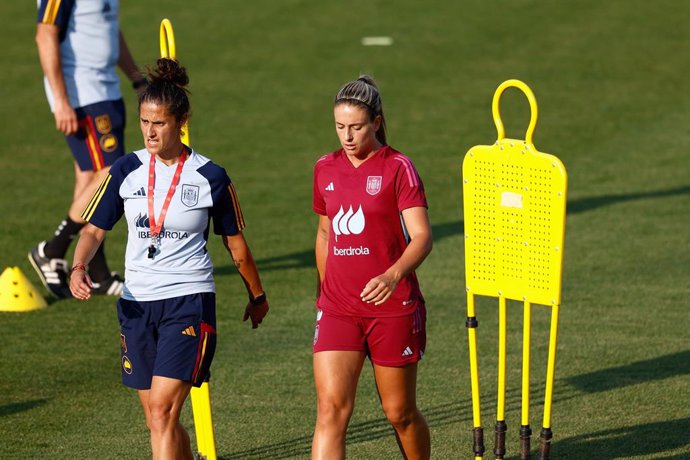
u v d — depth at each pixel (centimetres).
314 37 8069
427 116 6131
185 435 2019
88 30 3444
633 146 5494
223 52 7669
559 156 5328
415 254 1920
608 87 6775
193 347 1994
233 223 2062
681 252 3912
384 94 6638
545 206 1908
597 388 2731
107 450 2398
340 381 1983
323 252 2080
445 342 3088
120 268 3831
